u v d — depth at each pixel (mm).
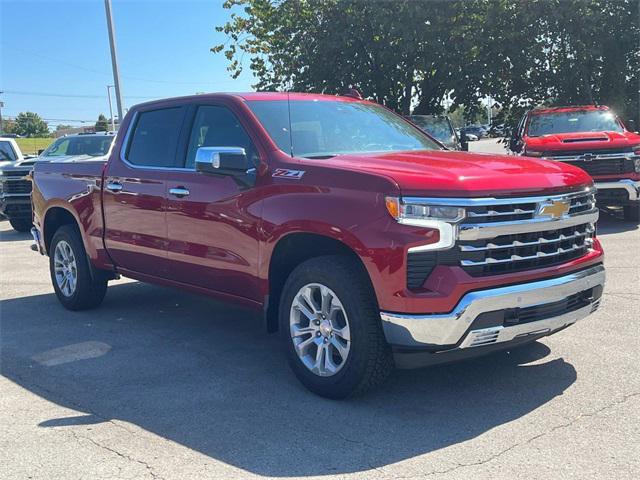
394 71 16984
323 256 4281
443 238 3789
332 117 5348
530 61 16312
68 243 6785
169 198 5406
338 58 17172
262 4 18000
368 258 3910
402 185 3859
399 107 17984
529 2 15781
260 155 4730
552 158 11367
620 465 3338
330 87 17469
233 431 3902
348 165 4262
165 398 4461
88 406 4367
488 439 3688
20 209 14258
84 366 5180
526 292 3934
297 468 3430
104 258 6367
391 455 3539
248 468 3445
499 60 16547
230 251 4902
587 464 3359
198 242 5180
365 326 4008
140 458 3594
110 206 6125
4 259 10625
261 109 5086
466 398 4289
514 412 4047
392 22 15641
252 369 5012
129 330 6188
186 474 3398
